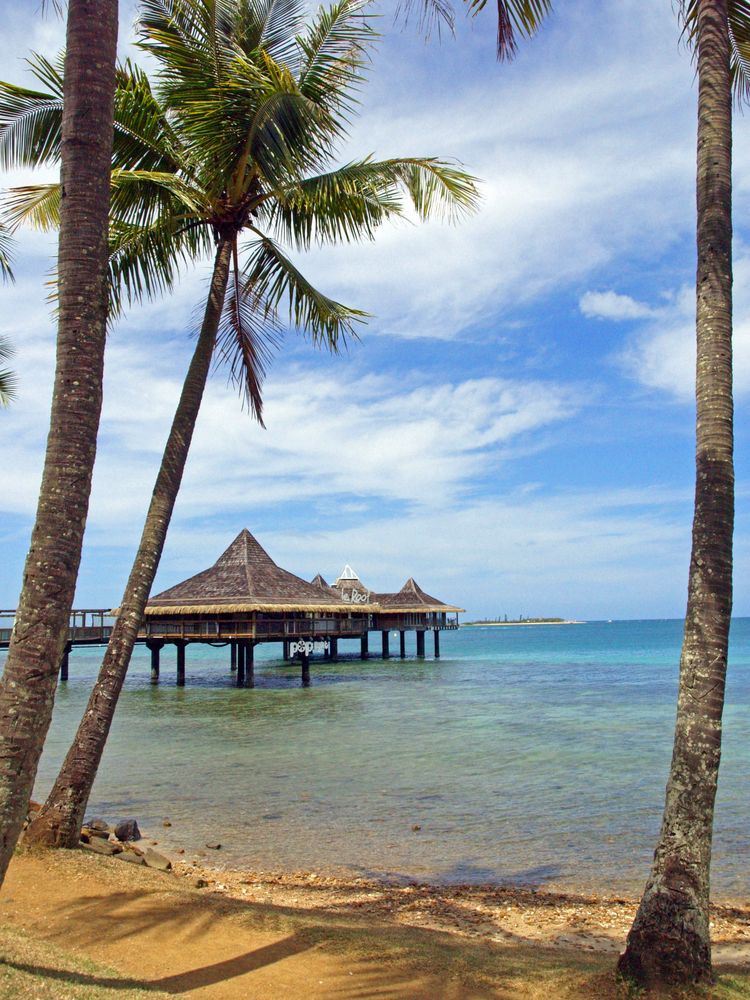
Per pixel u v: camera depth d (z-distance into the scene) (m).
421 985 5.80
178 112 10.59
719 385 5.99
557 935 7.92
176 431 10.27
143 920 6.88
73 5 5.32
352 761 18.53
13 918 6.72
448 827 12.44
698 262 6.25
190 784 15.95
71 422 4.96
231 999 5.39
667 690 37.56
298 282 11.95
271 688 40.62
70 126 5.21
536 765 17.75
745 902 9.26
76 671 57.72
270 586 41.53
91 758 9.31
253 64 10.21
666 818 5.77
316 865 10.56
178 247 11.80
